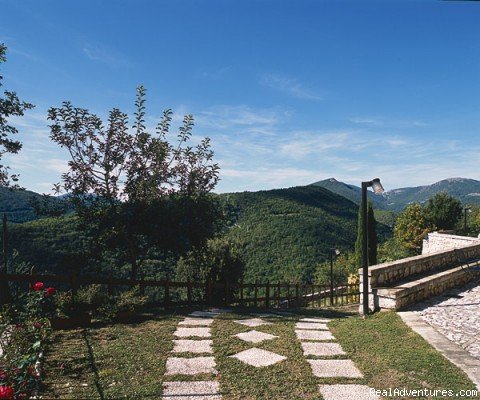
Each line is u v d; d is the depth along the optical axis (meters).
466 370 5.85
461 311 9.76
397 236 45.09
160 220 12.23
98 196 12.41
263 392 5.07
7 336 6.52
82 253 12.62
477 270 13.93
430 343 7.19
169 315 9.81
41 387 5.03
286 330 8.33
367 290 10.30
